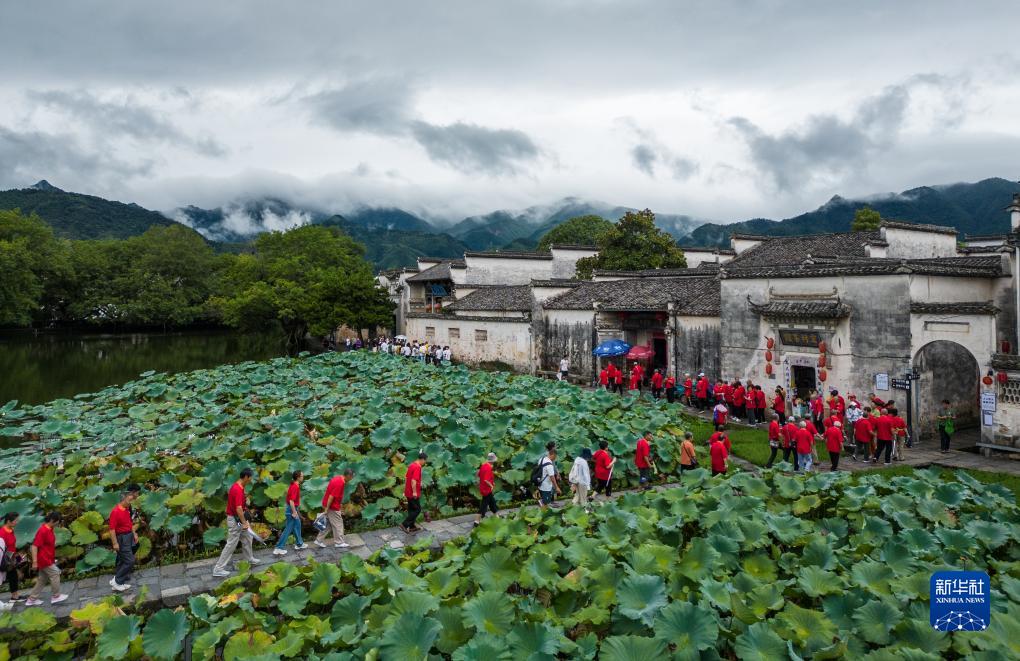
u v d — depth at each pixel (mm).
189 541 14367
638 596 8445
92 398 33844
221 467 15438
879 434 18422
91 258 77750
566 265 53469
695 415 25594
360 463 15852
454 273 51219
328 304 52000
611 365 30688
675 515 11953
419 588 9117
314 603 9633
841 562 9953
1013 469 17438
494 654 7270
